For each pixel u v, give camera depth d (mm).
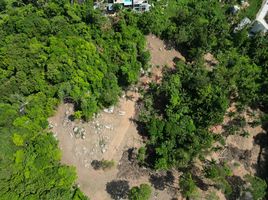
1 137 75000
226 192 81125
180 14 109500
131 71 94938
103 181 81625
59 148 84250
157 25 108312
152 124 86500
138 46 102688
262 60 105125
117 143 87562
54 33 99000
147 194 74875
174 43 109000
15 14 104500
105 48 99312
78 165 83000
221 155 88312
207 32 106250
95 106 88500
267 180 84812
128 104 94875
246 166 87500
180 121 88125
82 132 86750
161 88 94500
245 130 93438
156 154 84875
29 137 78500
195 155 84188
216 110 88875
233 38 109125
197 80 92188
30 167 74688
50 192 72125
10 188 70625
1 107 80688
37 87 86562
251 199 80375
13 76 86875
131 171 83750
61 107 90062
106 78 92438
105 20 104062
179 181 82000
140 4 111250
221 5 118125
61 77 88438
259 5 118625
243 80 99062
